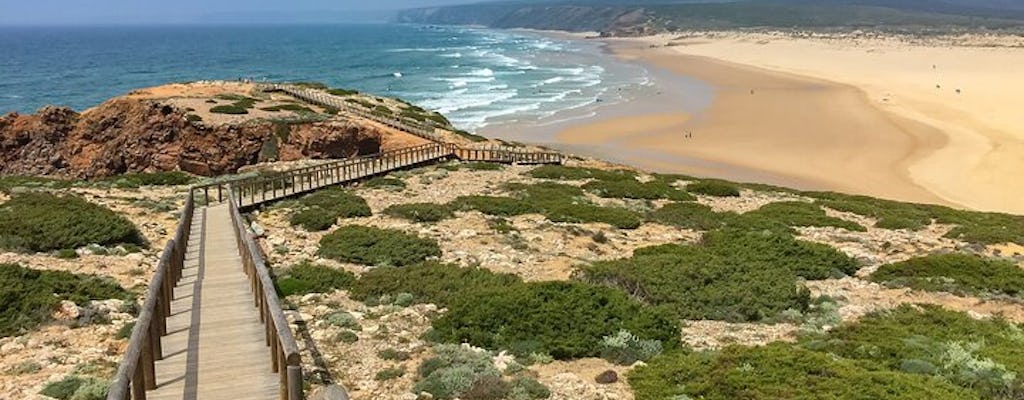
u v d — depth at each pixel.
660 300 20.09
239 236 21.70
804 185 54.34
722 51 193.12
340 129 50.41
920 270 23.72
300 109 56.41
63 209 25.31
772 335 17.53
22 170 49.50
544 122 82.75
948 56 156.38
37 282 17.23
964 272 23.47
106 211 25.86
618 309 17.22
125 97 54.88
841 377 12.84
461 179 42.50
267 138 49.22
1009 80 106.00
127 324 15.86
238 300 16.55
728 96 99.94
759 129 75.00
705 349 15.99
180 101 55.09
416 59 192.75
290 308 18.05
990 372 13.72
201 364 12.60
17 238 21.59
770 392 12.26
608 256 25.66
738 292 20.36
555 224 30.53
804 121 78.25
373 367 14.11
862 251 27.59
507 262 23.62
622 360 15.05
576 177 44.69
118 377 9.03
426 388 12.92
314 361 14.34
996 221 35.94
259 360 12.80
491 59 189.62
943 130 69.75
